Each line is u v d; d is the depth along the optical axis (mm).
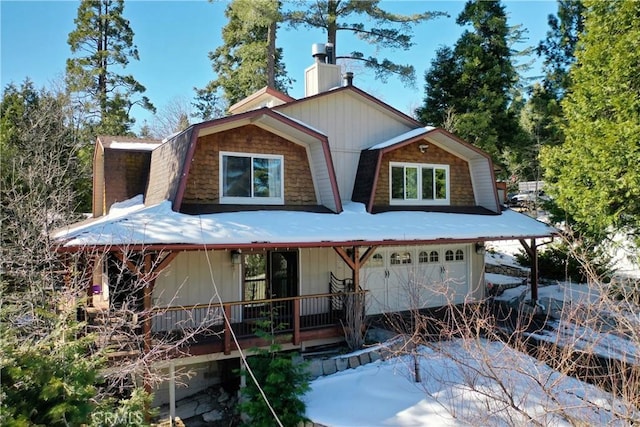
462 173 15000
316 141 11883
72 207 17828
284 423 7465
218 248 8688
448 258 14570
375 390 8523
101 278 12484
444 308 13617
